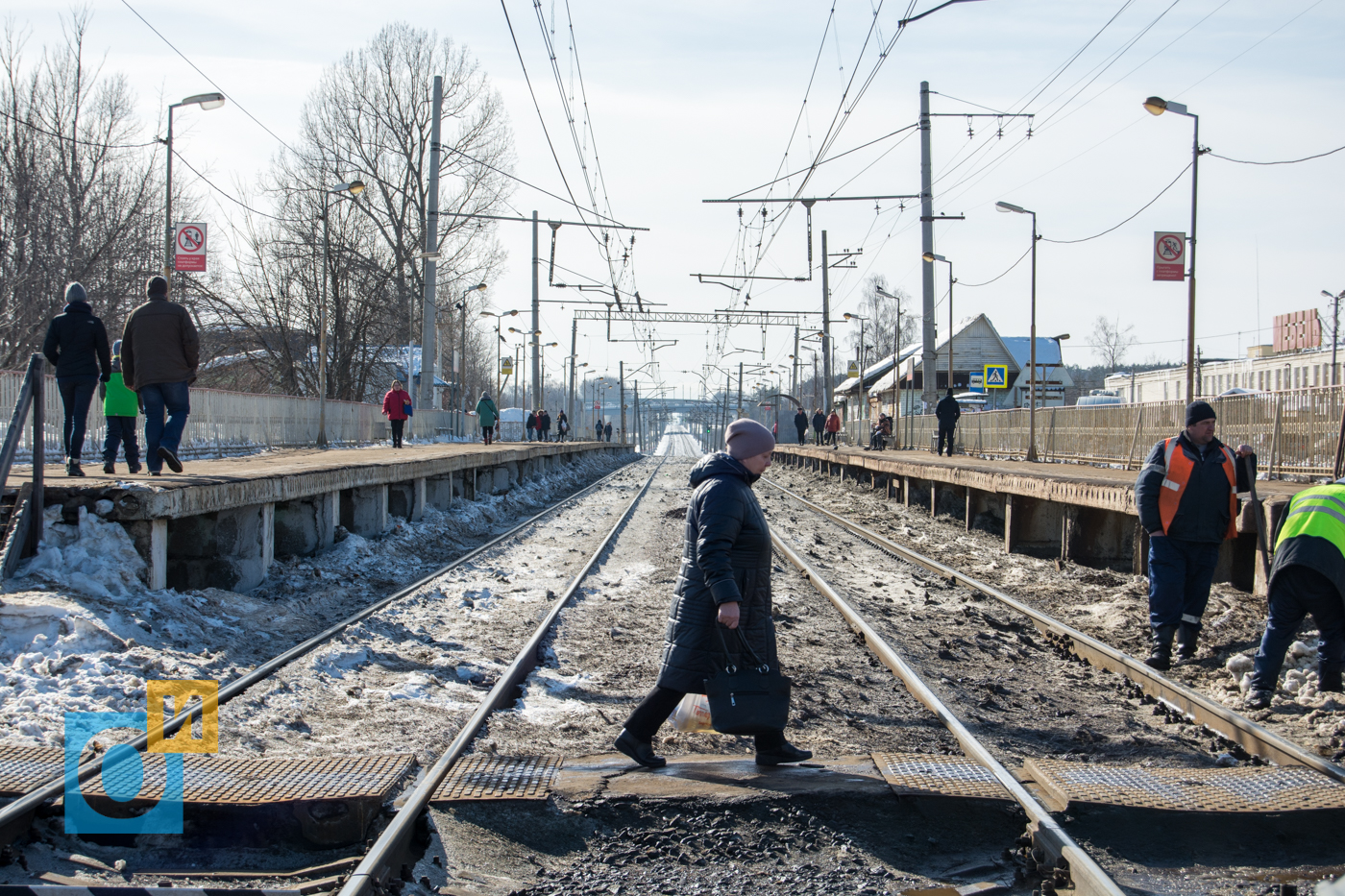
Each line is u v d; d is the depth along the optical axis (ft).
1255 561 32.86
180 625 26.43
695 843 14.74
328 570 38.83
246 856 14.12
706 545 16.34
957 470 63.10
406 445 110.32
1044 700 23.26
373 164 146.61
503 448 101.04
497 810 15.30
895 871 14.11
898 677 24.93
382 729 20.04
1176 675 24.70
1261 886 13.69
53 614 23.53
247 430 76.23
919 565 46.83
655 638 30.09
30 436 47.57
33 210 96.27
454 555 49.98
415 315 150.20
